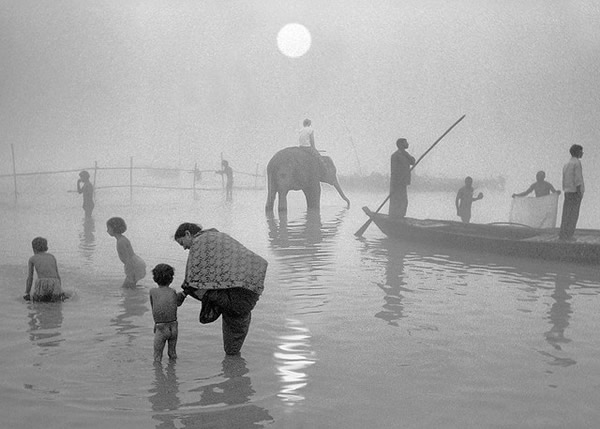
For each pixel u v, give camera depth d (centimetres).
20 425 388
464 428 387
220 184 3800
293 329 612
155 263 979
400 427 388
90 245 1161
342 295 764
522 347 554
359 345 559
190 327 619
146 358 520
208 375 480
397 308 698
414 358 523
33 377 473
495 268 962
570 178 1066
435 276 893
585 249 983
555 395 441
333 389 453
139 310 679
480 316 665
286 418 401
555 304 720
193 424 391
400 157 1380
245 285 519
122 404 422
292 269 941
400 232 1278
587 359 521
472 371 492
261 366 502
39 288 709
